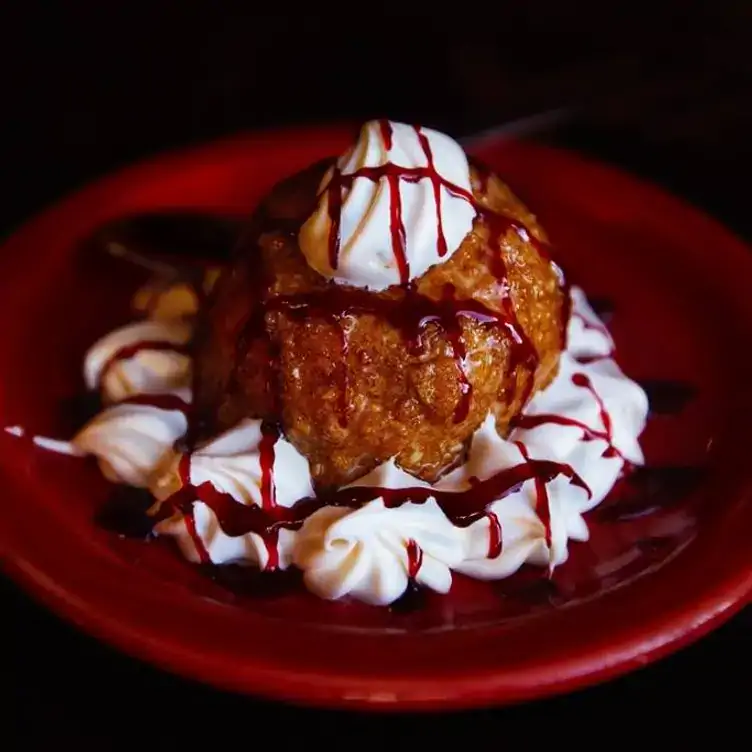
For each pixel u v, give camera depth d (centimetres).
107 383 52
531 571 49
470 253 50
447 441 49
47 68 70
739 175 65
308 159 61
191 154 61
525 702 45
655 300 57
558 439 50
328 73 69
